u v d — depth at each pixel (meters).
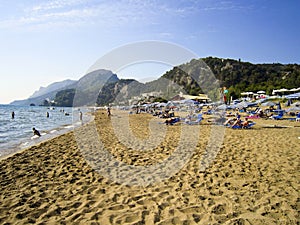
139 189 4.70
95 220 3.52
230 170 5.73
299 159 6.62
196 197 4.23
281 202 3.95
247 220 3.41
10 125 23.56
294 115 21.22
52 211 3.81
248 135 11.12
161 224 3.37
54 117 35.44
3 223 3.45
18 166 6.62
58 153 8.34
